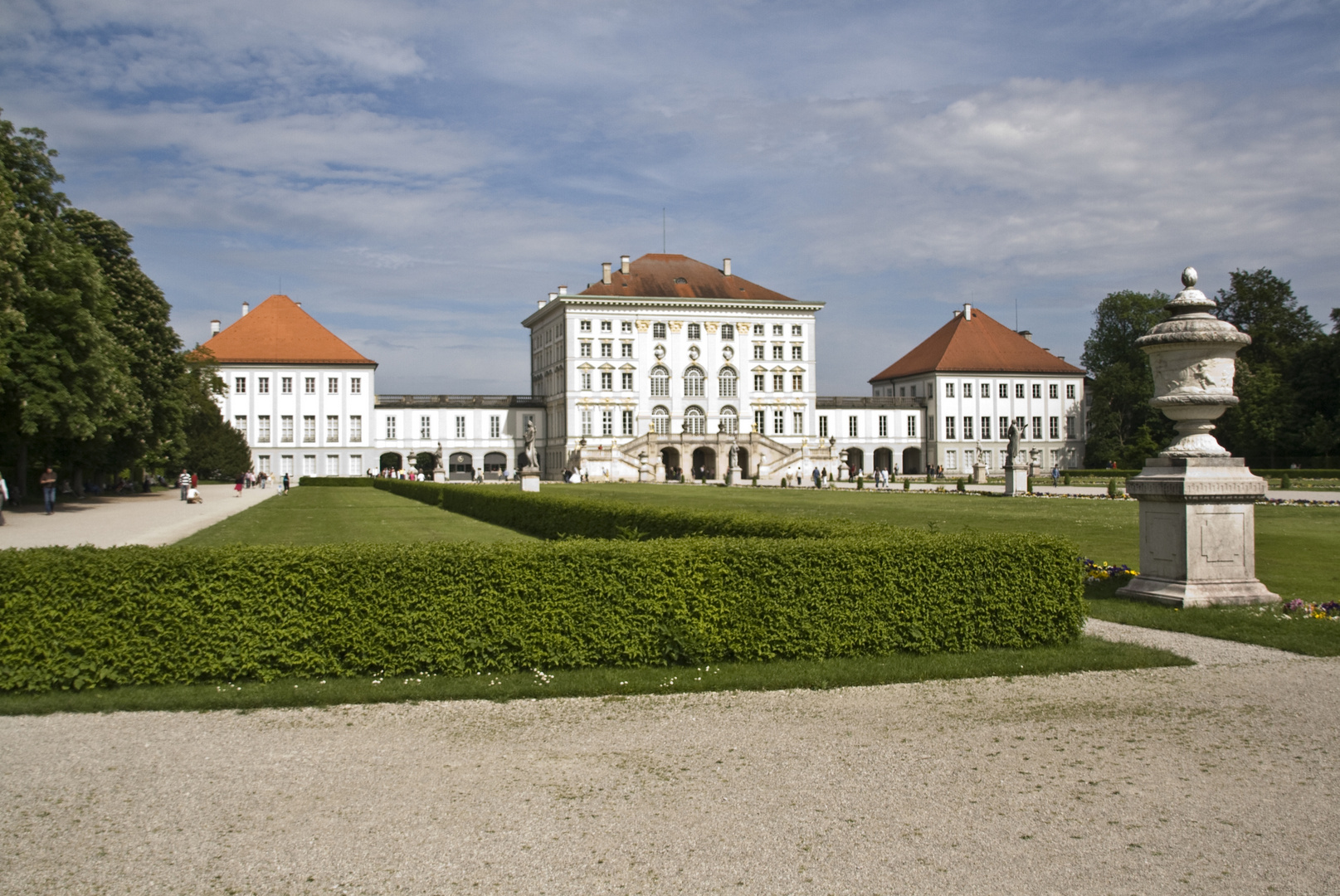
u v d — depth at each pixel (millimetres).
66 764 10469
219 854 8211
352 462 132250
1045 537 16234
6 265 48000
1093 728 11492
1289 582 22578
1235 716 11961
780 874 7742
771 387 137625
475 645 14055
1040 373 148250
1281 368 114312
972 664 14516
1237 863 7926
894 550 15258
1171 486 18781
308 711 12492
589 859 8031
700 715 12180
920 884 7586
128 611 13445
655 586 14578
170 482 106688
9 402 51969
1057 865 7883
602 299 131875
